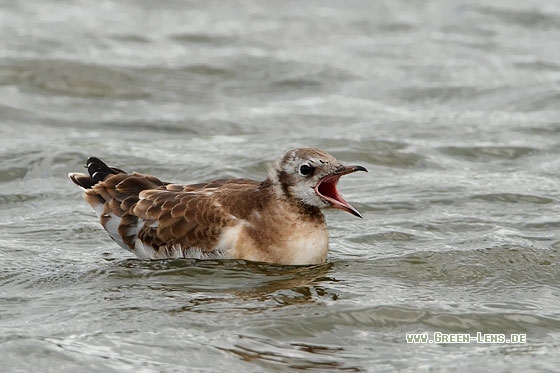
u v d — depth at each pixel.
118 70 26.88
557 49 30.97
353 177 19.16
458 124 23.14
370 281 13.60
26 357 10.95
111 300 12.80
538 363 11.09
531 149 21.02
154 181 15.12
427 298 12.98
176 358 11.03
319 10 35.81
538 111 24.25
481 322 12.22
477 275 13.94
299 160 13.73
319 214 14.09
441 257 14.54
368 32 33.00
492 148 21.03
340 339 11.71
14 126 22.78
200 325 11.92
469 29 33.34
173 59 28.67
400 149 20.84
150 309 12.45
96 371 10.66
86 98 25.22
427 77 27.62
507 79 27.30
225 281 13.48
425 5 36.56
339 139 21.50
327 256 14.59
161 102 25.25
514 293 13.32
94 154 20.05
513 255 14.58
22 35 29.86
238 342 11.47
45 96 25.06
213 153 20.55
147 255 14.46
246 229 13.98
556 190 18.11
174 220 14.15
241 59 28.92
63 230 15.89
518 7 35.91
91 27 31.73
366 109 24.77
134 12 34.41
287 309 12.45
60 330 11.74
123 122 23.31
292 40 31.72
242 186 14.54
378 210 17.06
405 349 11.48
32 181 18.66
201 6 35.84
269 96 26.14
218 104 25.28
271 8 35.97
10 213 16.83
